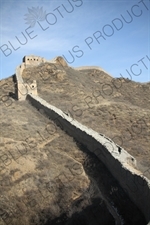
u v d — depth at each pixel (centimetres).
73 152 2353
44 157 2203
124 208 1608
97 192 1802
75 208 1639
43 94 4541
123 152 2073
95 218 1558
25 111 3409
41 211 1631
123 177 1750
